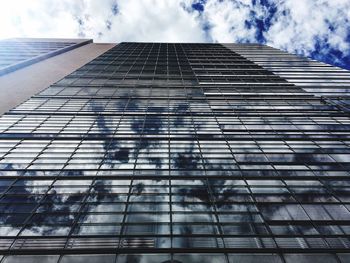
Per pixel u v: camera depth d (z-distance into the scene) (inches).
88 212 446.6
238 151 663.8
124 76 1348.4
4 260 360.5
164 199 484.4
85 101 981.2
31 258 364.2
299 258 367.6
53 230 407.5
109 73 1402.6
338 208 458.6
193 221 431.8
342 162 608.1
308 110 919.0
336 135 739.4
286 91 1131.9
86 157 623.5
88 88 1136.8
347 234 404.8
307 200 482.6
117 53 2041.1
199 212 451.8
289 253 374.6
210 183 535.2
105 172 566.9
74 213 443.5
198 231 411.8
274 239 396.8
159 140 714.8
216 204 472.4
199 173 568.7
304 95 1073.5
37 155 624.1
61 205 463.5
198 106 954.7
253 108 938.7
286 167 591.5
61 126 772.6
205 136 739.4
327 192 505.4
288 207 463.5
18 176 542.0
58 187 514.0
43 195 489.4
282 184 533.0
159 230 412.5
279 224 425.4
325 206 464.8
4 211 445.1
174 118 853.2
